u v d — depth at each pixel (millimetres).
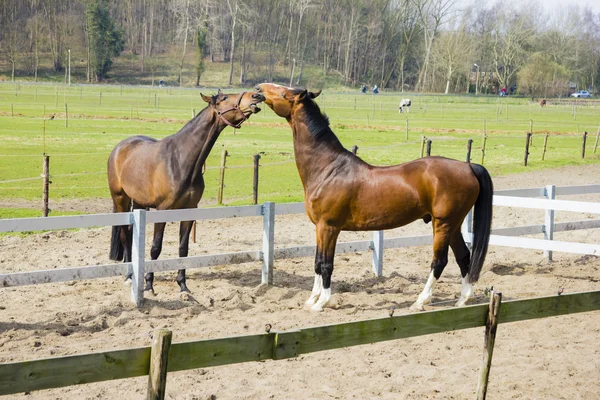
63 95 67500
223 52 120125
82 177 21547
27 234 13359
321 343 4945
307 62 122562
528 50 109938
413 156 29672
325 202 8570
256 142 33344
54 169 22844
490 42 113500
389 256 12414
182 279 9297
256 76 114000
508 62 108250
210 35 118312
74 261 11055
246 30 113438
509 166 27359
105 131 35438
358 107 69625
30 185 19672
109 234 13633
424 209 8422
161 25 127500
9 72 105125
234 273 10680
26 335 7492
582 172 26344
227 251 12250
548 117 60656
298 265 11461
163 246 12656
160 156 9438
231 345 4578
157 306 8688
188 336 7551
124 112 48969
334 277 10578
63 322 7977
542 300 5887
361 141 35531
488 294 9719
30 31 112938
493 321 5492
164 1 129125
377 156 29312
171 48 124812
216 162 26250
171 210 8992
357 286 10102
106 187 19938
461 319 5496
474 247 8453
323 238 8734
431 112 64812
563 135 42844
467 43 106000
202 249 12398
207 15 118188
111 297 9023
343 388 6309
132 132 35344
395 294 9773
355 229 8719
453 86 111000
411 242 11094
